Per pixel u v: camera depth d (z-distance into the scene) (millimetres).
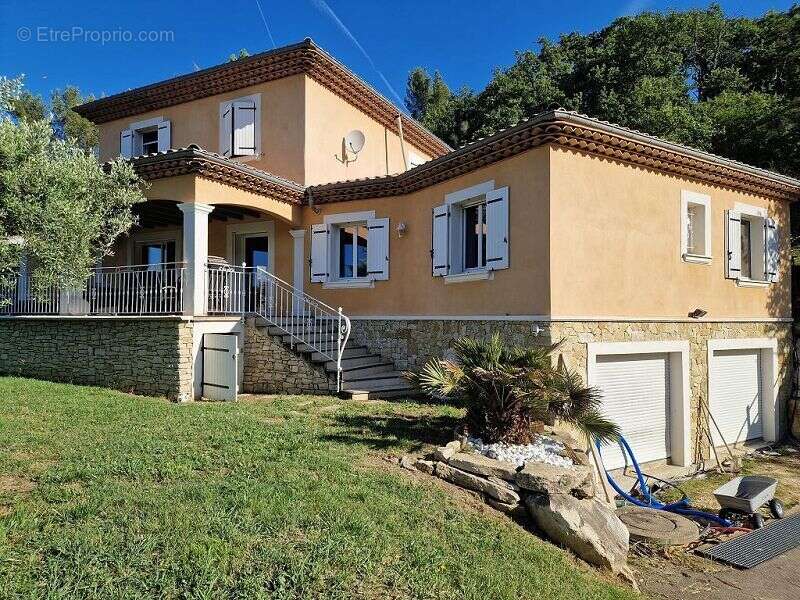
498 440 5887
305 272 11914
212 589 2945
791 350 11367
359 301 11227
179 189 9430
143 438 5637
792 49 18531
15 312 11008
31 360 10797
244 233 12836
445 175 9594
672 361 9383
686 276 9383
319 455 5371
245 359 10086
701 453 9531
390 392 9062
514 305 8242
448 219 9562
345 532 3727
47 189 6312
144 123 14133
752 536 6434
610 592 4121
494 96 28531
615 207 8461
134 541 3316
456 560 3744
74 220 6477
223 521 3643
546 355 6152
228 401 8750
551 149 7785
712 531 6449
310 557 3365
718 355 10164
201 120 13359
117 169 8039
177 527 3518
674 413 9367
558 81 27672
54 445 5254
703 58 26875
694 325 9492
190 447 5363
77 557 3094
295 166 12039
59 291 10203
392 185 10648
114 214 7938
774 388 10914
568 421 5816
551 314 7621
